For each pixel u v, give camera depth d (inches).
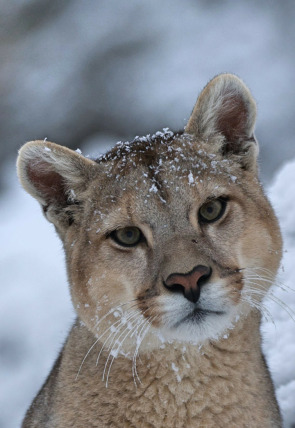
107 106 999.0
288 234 553.6
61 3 1153.4
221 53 1000.2
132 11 1096.2
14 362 613.6
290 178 590.2
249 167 405.1
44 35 1119.6
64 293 657.6
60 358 434.6
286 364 497.4
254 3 1053.2
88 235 389.4
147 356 376.8
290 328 506.0
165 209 374.9
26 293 663.1
